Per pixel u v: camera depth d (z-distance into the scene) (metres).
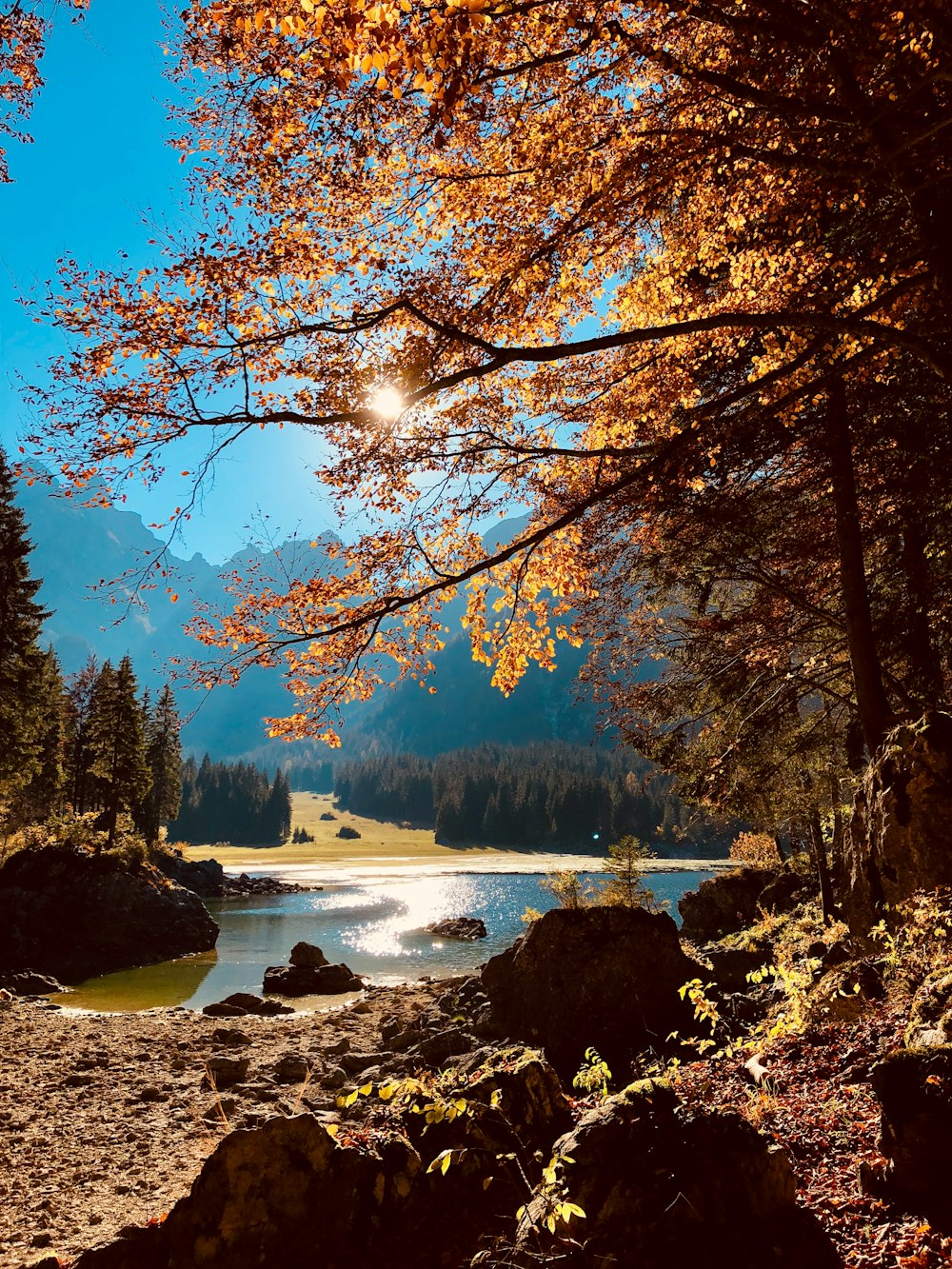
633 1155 4.12
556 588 8.87
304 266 6.12
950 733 8.80
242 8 5.00
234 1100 10.62
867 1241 3.86
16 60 5.14
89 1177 7.91
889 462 11.96
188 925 35.84
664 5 5.87
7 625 35.22
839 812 16.17
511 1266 3.82
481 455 7.85
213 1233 4.36
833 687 14.70
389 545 7.66
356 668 7.75
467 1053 9.95
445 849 128.12
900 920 8.21
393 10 3.73
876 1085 4.44
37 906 32.31
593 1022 10.30
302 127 5.68
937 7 5.47
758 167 7.12
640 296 8.21
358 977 25.19
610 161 6.79
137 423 5.80
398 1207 4.58
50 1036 15.57
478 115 6.06
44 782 52.47
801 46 6.33
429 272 6.74
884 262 7.58
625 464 8.85
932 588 12.14
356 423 6.72
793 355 8.00
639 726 15.01
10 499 35.09
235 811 139.88
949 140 6.60
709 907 25.03
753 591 14.70
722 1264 3.65
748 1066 7.07
